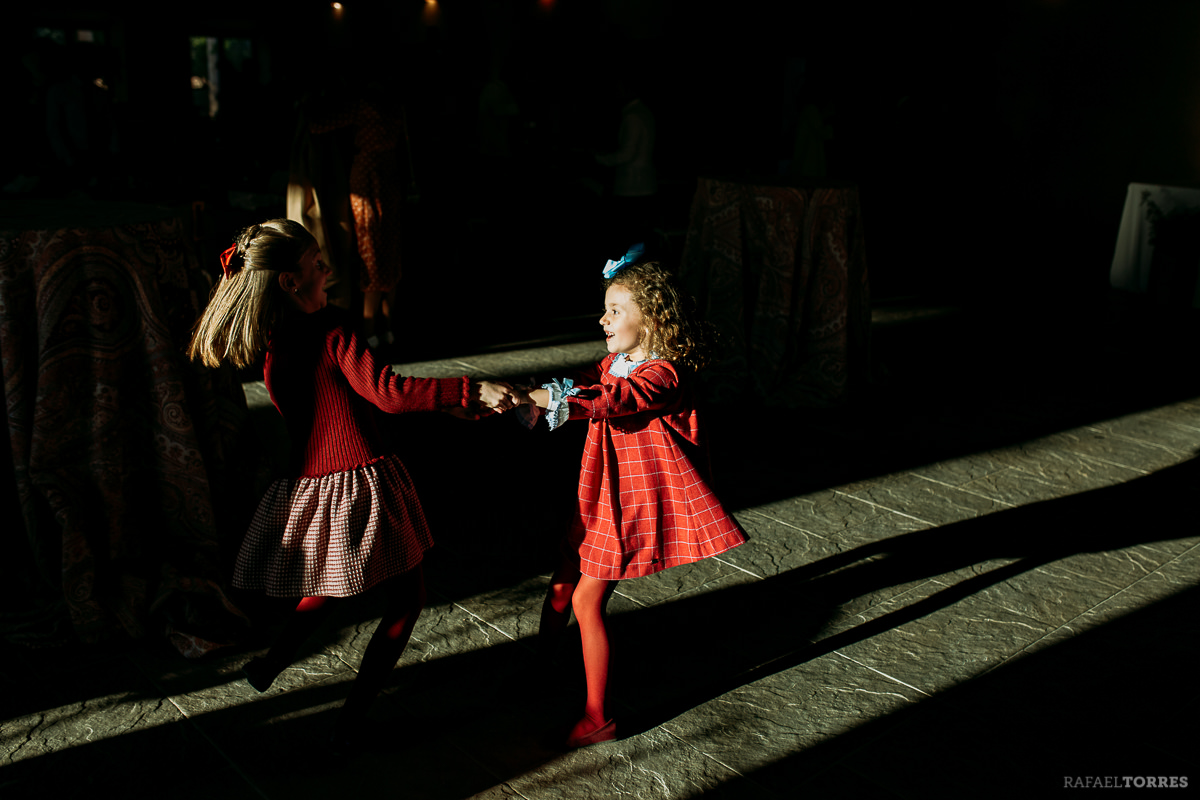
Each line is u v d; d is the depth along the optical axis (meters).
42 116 11.46
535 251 8.81
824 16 13.54
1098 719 2.67
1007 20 11.99
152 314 2.99
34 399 2.89
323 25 15.93
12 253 2.78
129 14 15.33
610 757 2.47
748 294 5.70
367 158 5.84
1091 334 7.56
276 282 2.21
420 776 2.37
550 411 2.18
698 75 15.50
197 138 11.74
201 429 3.21
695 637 3.09
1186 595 3.41
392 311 6.54
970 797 2.34
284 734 2.52
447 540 3.75
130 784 2.30
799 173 10.11
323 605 2.38
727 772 2.41
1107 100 11.35
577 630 3.11
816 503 4.23
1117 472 4.66
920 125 12.62
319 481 2.30
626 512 2.39
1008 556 3.72
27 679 2.73
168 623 2.93
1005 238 11.77
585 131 15.14
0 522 3.01
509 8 14.27
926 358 6.79
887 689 2.80
